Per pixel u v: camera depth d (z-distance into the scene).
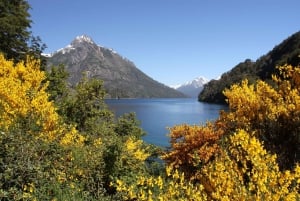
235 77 140.88
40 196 7.95
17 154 8.30
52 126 10.62
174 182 8.08
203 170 8.27
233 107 12.74
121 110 96.12
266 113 11.74
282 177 7.11
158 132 42.88
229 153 9.07
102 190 8.88
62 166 9.15
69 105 16.36
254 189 7.09
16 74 13.67
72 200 8.27
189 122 57.91
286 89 12.28
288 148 11.16
